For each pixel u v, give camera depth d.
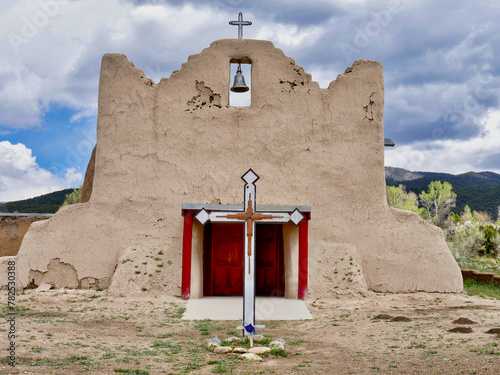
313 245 14.09
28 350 6.86
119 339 8.27
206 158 14.34
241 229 13.95
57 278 13.72
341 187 14.48
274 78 14.73
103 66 14.64
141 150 14.28
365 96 14.87
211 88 14.59
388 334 8.87
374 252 14.20
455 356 6.91
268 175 14.36
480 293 14.26
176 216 14.04
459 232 29.39
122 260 13.29
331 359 7.09
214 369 6.42
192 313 11.16
